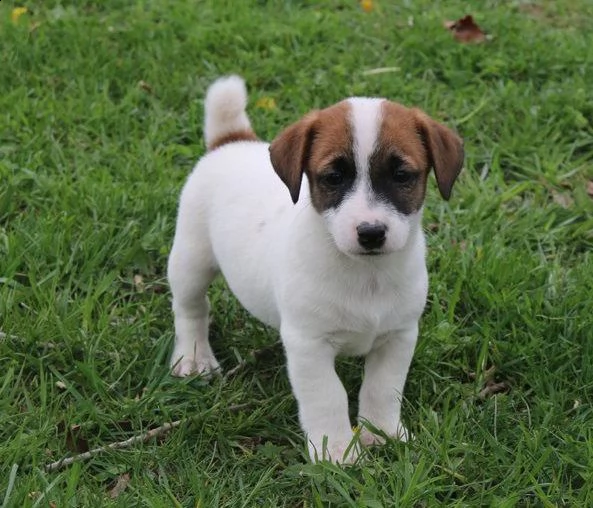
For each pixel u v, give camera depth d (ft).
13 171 5.86
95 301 5.24
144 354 5.10
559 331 5.15
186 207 5.09
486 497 4.57
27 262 5.39
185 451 4.74
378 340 4.75
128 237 5.53
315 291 4.61
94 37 6.75
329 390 4.69
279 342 5.19
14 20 6.93
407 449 4.63
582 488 4.56
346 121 4.53
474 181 5.97
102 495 4.56
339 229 4.49
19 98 6.29
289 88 6.45
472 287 5.31
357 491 4.60
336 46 6.85
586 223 5.69
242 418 4.87
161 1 7.39
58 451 4.73
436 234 5.65
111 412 4.86
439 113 6.35
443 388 5.02
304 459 4.75
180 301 5.14
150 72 6.50
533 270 5.41
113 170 5.94
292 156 4.61
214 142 5.19
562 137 6.24
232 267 4.93
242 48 6.81
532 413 4.89
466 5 7.59
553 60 6.69
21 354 5.00
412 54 6.75
